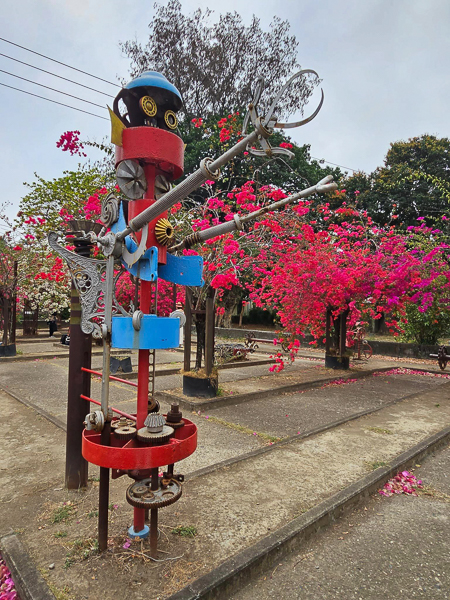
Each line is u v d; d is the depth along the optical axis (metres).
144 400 2.22
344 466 3.56
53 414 5.08
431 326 11.98
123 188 2.06
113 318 2.02
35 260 11.27
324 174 17.39
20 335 15.62
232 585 2.04
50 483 3.14
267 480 3.23
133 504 1.97
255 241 6.89
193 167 15.52
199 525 2.51
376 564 2.33
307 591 2.09
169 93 2.18
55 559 2.14
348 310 8.86
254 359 10.51
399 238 8.35
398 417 5.27
